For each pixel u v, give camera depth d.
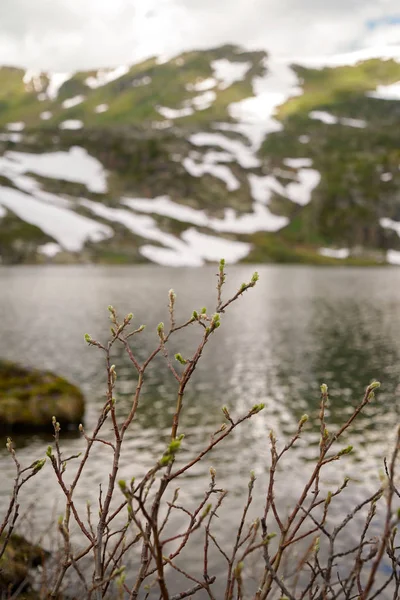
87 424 25.48
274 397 30.58
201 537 13.81
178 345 47.88
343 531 13.91
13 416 24.53
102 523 2.64
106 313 68.00
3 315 66.56
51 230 185.12
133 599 2.47
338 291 105.06
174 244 195.88
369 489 17.03
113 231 195.25
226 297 90.44
